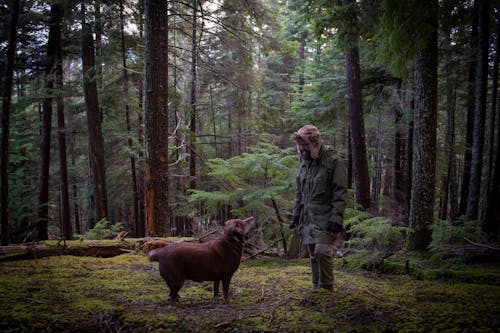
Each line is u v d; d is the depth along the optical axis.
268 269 5.55
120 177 15.62
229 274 3.40
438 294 3.51
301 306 3.15
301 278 4.68
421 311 2.86
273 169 6.91
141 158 12.91
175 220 15.73
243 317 2.87
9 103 8.32
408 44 5.48
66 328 2.65
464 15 6.00
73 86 12.77
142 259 5.65
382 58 6.23
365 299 3.18
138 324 2.75
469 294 3.49
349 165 14.47
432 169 6.18
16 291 3.53
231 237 3.36
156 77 7.02
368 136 18.80
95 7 10.91
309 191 3.54
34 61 12.31
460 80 11.80
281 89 23.23
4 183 8.35
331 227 3.34
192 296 3.65
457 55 11.22
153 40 6.98
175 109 12.58
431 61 6.04
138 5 11.21
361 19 6.71
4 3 10.01
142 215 15.06
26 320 2.71
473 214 8.79
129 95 11.95
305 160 3.59
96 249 5.95
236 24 11.28
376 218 5.18
